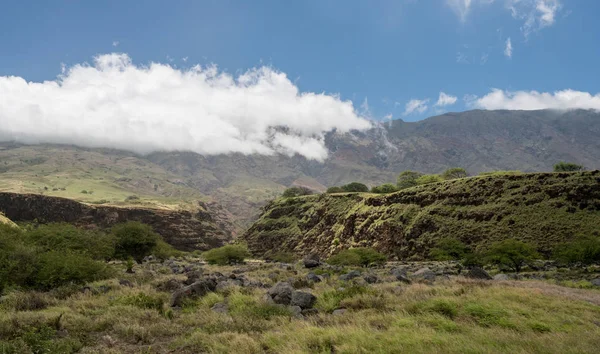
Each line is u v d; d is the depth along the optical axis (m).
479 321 11.77
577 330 10.89
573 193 77.25
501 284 20.23
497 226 81.12
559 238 70.19
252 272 40.75
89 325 12.39
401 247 97.12
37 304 15.75
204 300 17.28
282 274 36.69
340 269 48.12
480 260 48.78
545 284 21.39
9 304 15.16
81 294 18.81
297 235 161.88
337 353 8.84
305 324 11.59
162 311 15.36
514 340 9.26
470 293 16.55
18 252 21.73
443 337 9.39
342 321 12.19
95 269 25.50
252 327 12.01
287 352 8.90
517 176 90.06
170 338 11.65
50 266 21.77
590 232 67.75
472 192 94.62
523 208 81.50
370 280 25.94
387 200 118.94
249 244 174.38
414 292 17.31
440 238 87.94
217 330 11.82
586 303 15.33
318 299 16.20
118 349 10.01
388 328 10.70
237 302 16.25
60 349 9.49
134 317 13.89
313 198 184.00
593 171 79.75
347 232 127.50
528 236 74.25
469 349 8.35
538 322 11.56
